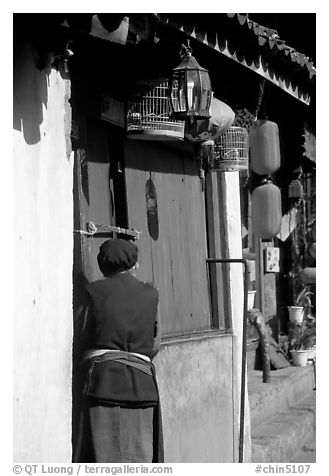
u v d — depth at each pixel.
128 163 6.70
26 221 4.71
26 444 4.65
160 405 6.05
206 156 7.65
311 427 9.89
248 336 11.04
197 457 7.27
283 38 12.70
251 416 9.02
